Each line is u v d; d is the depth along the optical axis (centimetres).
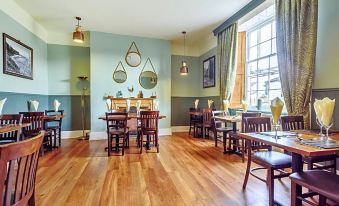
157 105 561
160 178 275
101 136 559
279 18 334
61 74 580
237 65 481
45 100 549
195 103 665
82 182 261
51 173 292
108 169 310
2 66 356
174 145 476
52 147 452
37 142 109
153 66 611
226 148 438
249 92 473
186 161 350
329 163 257
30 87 463
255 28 452
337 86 266
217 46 552
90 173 293
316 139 175
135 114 459
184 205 205
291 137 188
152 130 416
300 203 159
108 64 568
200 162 344
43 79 537
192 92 713
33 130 362
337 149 143
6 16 367
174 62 692
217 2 398
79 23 502
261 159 209
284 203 205
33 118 366
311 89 292
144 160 357
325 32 281
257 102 418
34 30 481
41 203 208
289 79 316
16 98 402
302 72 297
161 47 621
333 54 270
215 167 318
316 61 293
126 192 233
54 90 575
